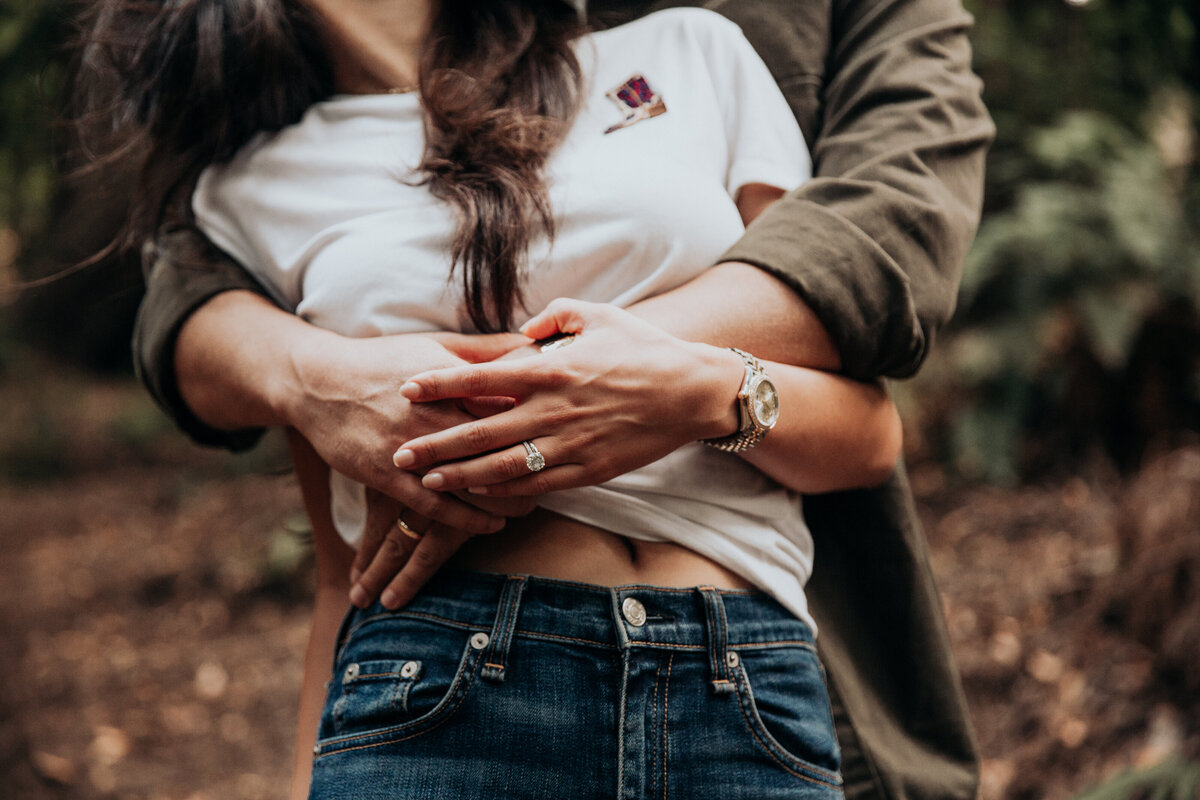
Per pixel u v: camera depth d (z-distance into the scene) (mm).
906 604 1187
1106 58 4277
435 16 1127
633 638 922
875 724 1167
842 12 1220
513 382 909
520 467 909
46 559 5402
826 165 1129
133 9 1141
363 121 1111
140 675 4066
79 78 1260
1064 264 3615
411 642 959
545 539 983
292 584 4668
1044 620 2922
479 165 1024
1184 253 3662
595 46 1148
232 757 3504
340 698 978
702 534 998
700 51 1138
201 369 1141
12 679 3938
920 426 3959
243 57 1092
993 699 2717
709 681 938
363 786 911
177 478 6277
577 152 1072
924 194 1061
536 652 927
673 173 1046
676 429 932
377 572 1021
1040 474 3793
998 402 3807
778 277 998
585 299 1041
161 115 1132
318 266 1067
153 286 1227
